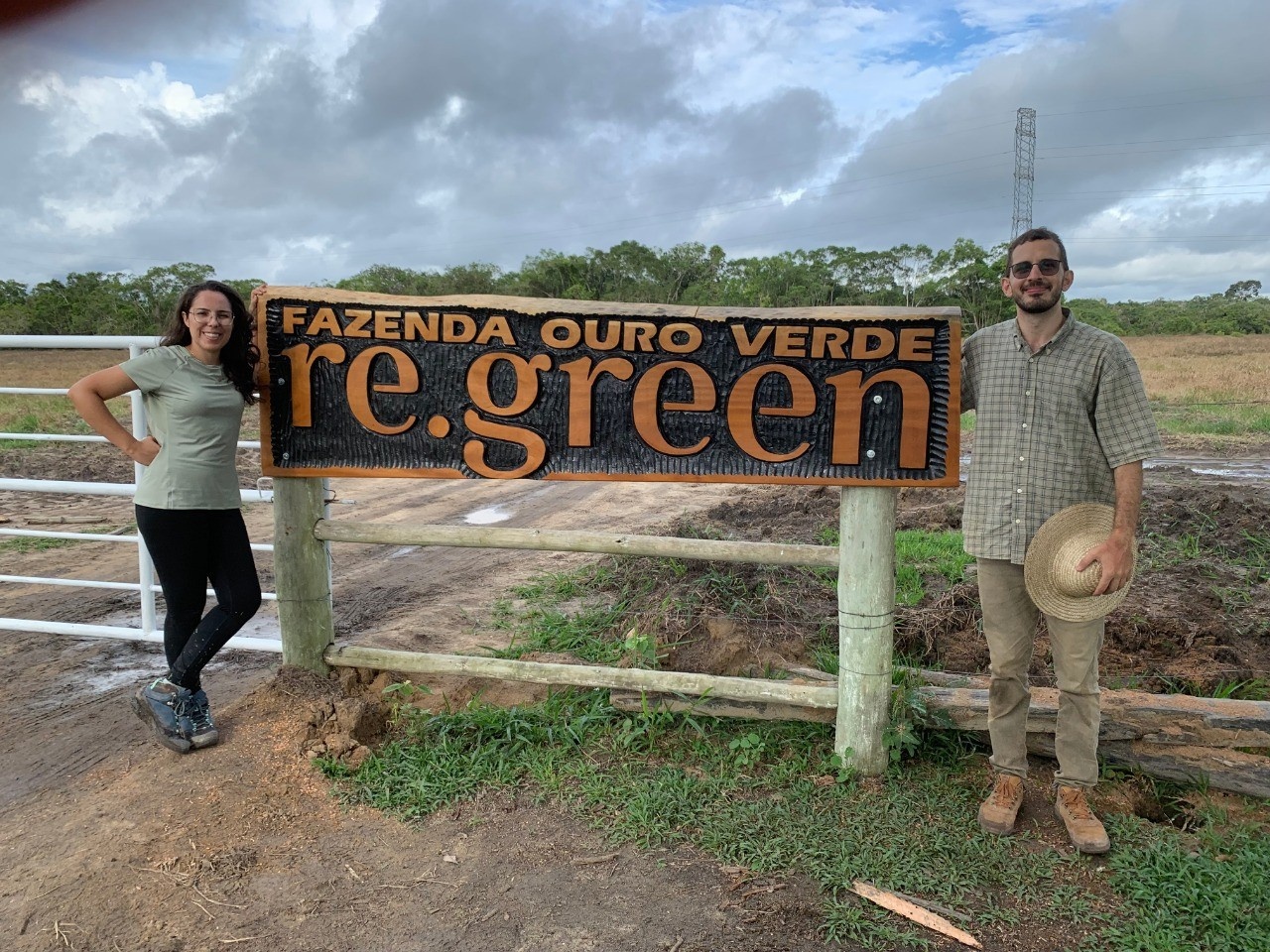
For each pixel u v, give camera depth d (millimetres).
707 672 3916
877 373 3037
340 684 3709
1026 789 3143
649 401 3193
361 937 2391
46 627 4508
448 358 3266
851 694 3191
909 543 6484
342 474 3365
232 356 3131
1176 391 23016
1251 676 4082
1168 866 2646
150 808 2951
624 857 2752
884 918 2467
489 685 4016
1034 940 2387
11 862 2703
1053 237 2633
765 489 9836
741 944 2369
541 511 8773
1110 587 2635
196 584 3238
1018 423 2770
